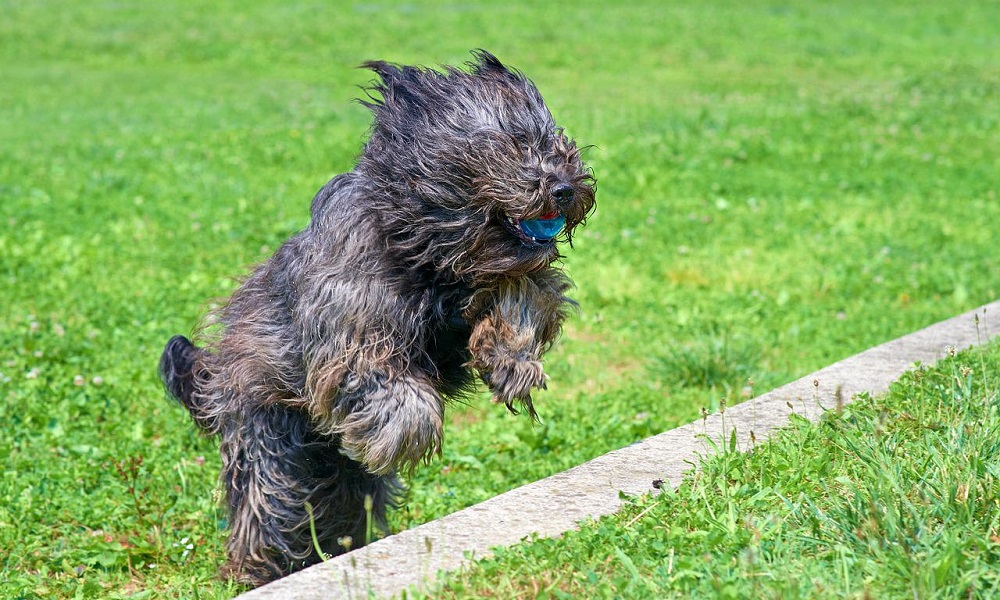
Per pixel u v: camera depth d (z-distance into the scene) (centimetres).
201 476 681
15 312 994
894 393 558
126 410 783
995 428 479
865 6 3488
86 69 2639
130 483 668
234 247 1200
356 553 433
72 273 1105
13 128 1961
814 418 552
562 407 795
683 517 436
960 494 419
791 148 1666
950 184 1472
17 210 1346
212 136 1822
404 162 483
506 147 470
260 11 3312
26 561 577
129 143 1780
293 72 2603
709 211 1346
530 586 393
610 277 1095
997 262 1131
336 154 1659
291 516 552
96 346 905
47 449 707
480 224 473
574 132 1755
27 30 3023
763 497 445
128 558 584
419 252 486
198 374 579
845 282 1073
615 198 1409
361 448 492
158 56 2777
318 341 491
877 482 433
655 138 1717
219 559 590
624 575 396
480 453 718
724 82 2422
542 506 470
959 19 3250
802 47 2823
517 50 2761
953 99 2112
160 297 1027
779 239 1232
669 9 3394
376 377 486
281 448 546
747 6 3478
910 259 1150
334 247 489
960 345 673
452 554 429
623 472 502
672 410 781
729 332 942
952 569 372
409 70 507
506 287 494
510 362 483
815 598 367
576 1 3516
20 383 816
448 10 3341
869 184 1470
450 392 545
